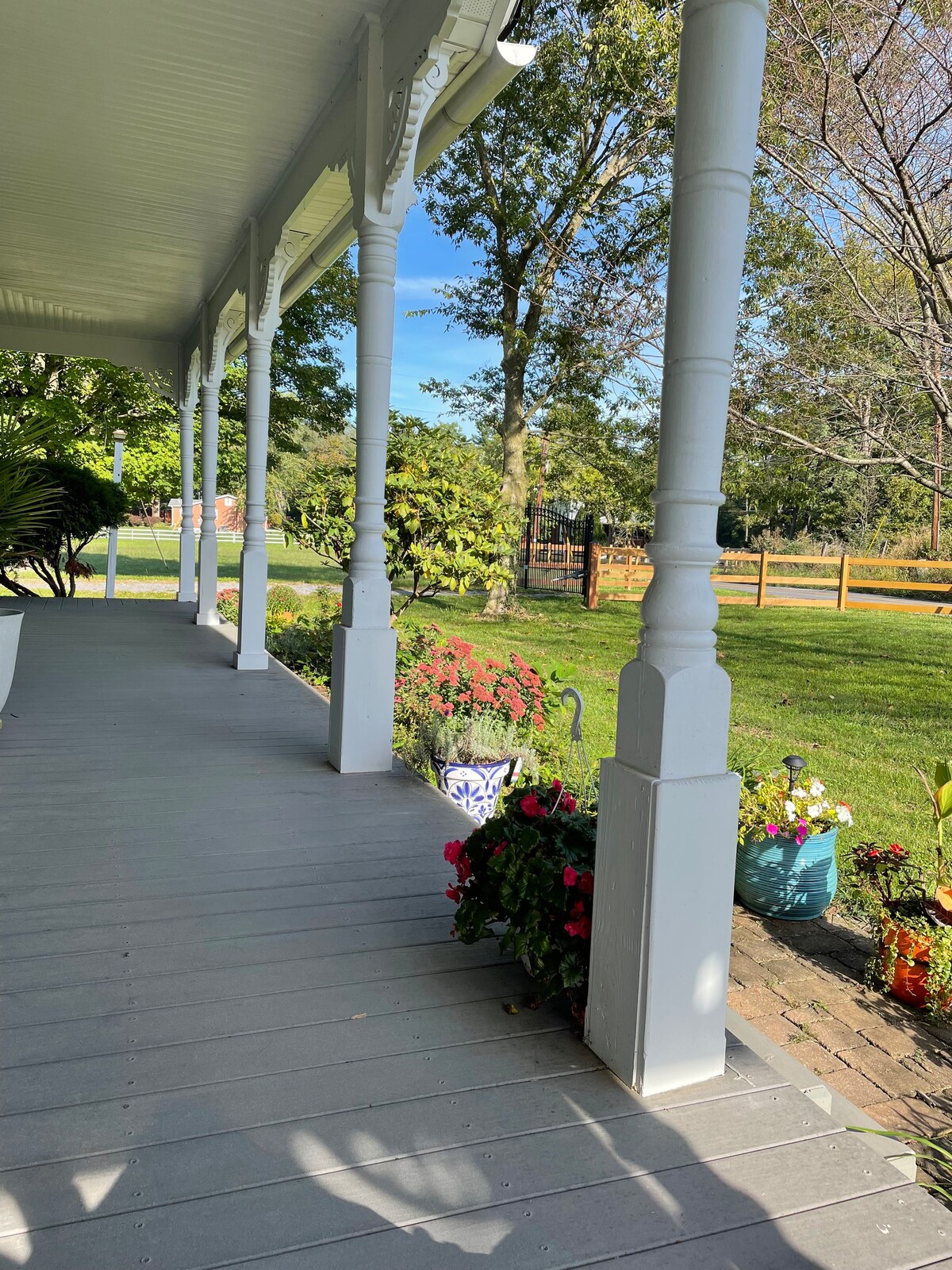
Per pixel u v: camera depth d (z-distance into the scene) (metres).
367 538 3.49
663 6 9.08
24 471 4.10
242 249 5.75
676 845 1.53
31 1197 1.27
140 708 4.56
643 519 20.44
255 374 5.50
